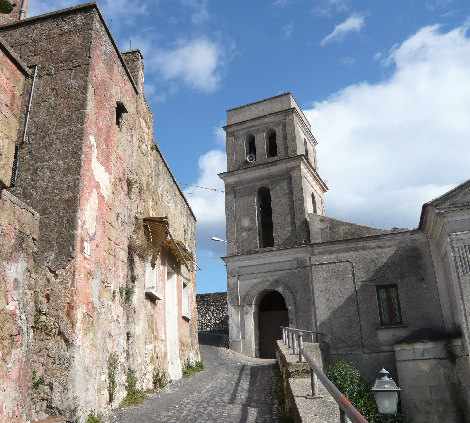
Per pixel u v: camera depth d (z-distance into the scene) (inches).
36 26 425.4
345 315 813.9
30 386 304.5
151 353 489.1
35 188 358.3
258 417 343.0
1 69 350.9
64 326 319.0
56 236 340.2
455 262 626.8
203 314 1348.4
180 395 440.8
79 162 361.7
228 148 1066.1
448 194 653.3
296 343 479.5
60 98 389.7
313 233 900.6
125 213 460.4
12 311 295.4
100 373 355.6
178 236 690.8
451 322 724.0
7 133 350.6
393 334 778.2
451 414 632.4
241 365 700.7
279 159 985.5
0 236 291.9
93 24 414.6
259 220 1000.9
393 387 324.2
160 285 548.4
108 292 393.7
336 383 697.6
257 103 1069.8
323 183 1113.4
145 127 568.4
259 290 914.7
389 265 818.8
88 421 316.8
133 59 564.4
